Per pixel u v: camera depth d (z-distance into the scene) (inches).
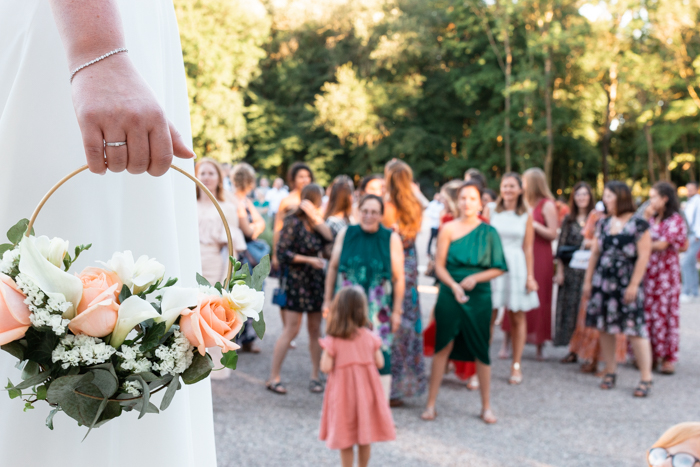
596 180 1401.3
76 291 32.5
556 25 1056.8
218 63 1047.0
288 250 184.1
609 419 173.5
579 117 1173.7
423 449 147.1
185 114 55.4
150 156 35.3
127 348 32.7
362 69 1378.0
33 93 43.5
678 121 1042.7
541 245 236.7
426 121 1417.3
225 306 36.0
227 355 36.0
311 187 188.5
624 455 146.3
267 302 345.4
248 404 176.2
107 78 34.5
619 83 1074.1
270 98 1423.5
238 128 1079.6
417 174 1365.7
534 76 1112.8
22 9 44.6
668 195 225.6
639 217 196.7
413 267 184.9
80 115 33.8
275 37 1373.0
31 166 43.4
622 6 978.1
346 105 1278.3
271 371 195.0
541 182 236.5
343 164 1441.9
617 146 1359.5
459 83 1238.9
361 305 132.2
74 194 44.6
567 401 190.2
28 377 32.4
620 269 197.6
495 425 166.6
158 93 49.6
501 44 1232.8
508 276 207.9
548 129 1146.7
